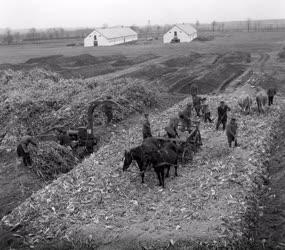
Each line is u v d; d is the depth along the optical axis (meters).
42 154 20.58
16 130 25.28
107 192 16.61
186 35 117.19
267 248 12.96
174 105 31.92
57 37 187.50
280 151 20.77
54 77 39.19
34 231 14.43
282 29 199.00
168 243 13.08
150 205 15.55
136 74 50.94
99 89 31.34
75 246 13.37
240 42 107.00
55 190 16.91
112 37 116.94
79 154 22.41
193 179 17.61
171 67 58.94
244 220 14.08
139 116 28.92
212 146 21.58
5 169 20.73
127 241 13.36
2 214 16.12
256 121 25.61
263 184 17.27
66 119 26.17
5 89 33.28
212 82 44.16
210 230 13.49
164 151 17.16
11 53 97.31
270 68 53.28
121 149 21.36
